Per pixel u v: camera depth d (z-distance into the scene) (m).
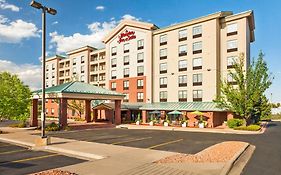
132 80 55.22
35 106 37.41
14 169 11.88
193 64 46.84
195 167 11.56
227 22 44.56
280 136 26.08
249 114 34.78
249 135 27.27
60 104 33.09
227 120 39.50
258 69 34.22
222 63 44.75
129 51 56.31
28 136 24.91
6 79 30.19
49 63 86.19
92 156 14.90
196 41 46.59
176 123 42.50
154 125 42.31
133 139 23.25
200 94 45.62
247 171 11.48
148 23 52.75
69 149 16.98
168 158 13.78
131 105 50.03
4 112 28.36
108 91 40.53
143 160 13.28
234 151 15.30
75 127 36.44
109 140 22.41
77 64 74.38
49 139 19.28
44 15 19.17
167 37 51.12
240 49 42.72
